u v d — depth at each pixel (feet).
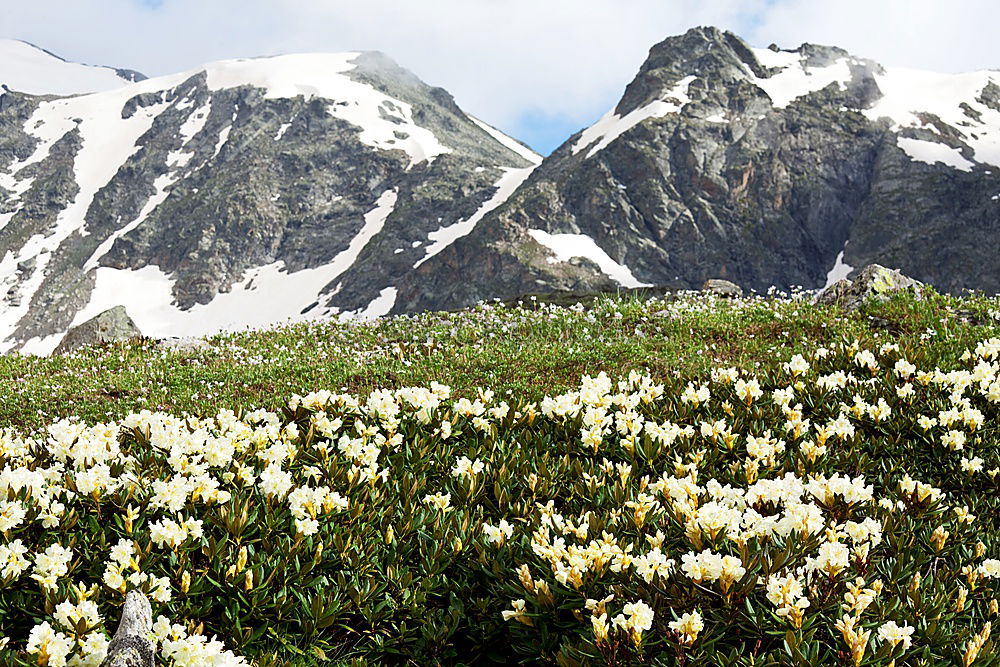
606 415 26.02
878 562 17.01
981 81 652.89
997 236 483.10
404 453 22.75
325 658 14.94
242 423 23.22
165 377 46.62
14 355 58.95
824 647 14.56
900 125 588.09
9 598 15.08
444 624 15.66
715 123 585.63
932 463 23.39
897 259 495.00
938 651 14.65
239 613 15.35
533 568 16.40
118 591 14.85
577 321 55.98
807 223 540.11
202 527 17.48
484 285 507.71
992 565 16.55
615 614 14.70
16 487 17.49
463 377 43.27
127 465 19.43
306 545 16.96
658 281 506.89
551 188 555.28
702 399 26.45
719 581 14.65
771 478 21.99
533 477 20.90
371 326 62.44
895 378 27.84
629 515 17.87
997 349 30.14
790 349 45.01
